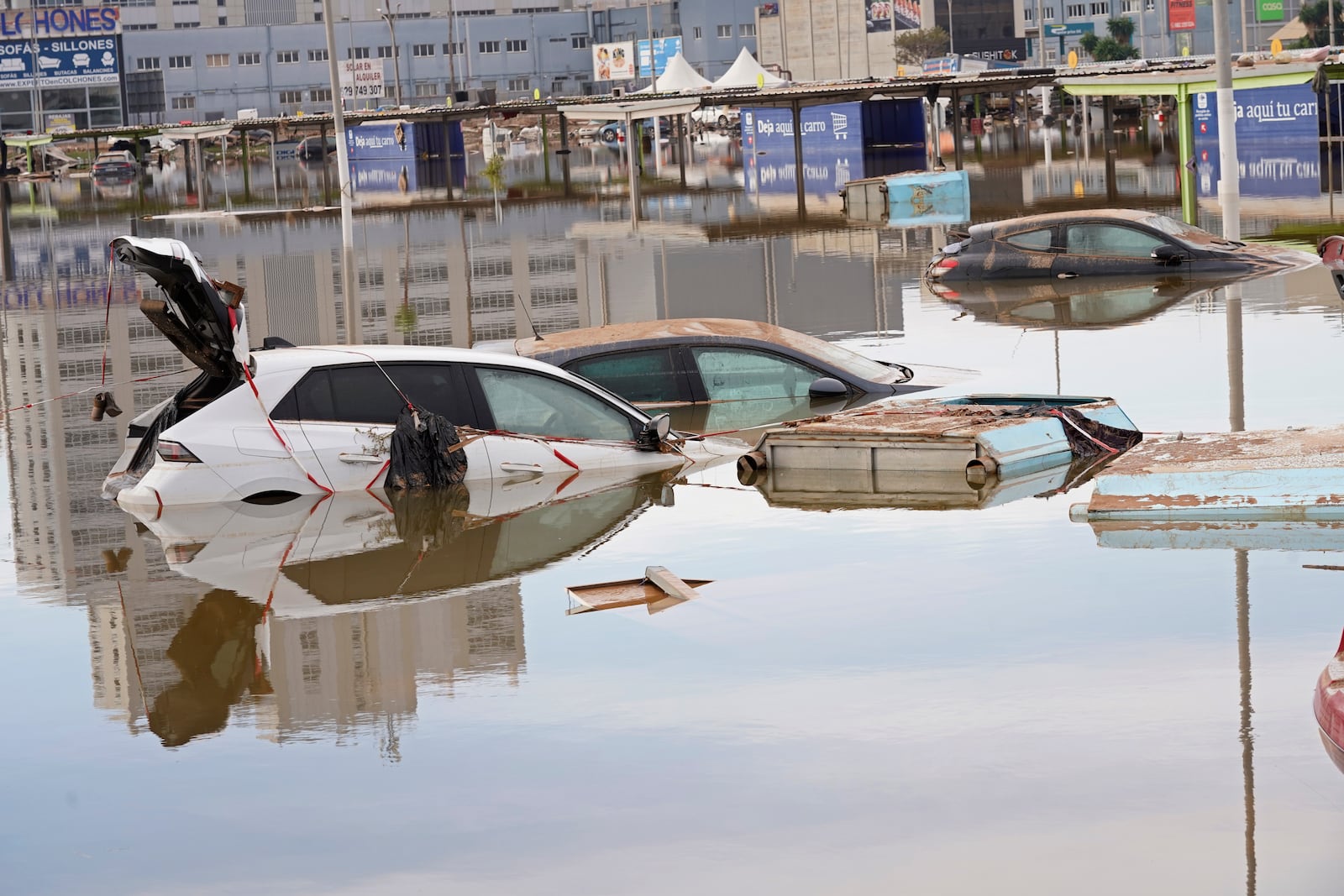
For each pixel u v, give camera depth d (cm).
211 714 702
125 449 1251
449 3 14338
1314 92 4762
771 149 7194
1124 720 630
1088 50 16638
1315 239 2492
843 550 930
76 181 9606
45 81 15012
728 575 890
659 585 867
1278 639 714
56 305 2706
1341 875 490
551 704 689
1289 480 957
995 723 635
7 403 1708
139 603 889
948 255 2289
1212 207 3259
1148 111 9969
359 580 912
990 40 16750
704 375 1405
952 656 722
